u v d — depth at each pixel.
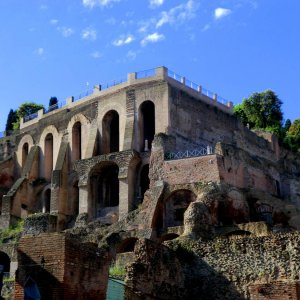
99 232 62.91
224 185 60.50
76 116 80.69
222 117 80.75
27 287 24.06
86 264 25.53
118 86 77.62
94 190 72.75
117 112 76.44
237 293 37.88
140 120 74.56
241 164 66.62
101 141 76.88
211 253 39.62
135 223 61.09
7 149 94.75
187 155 66.62
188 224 53.53
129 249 60.94
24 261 24.55
